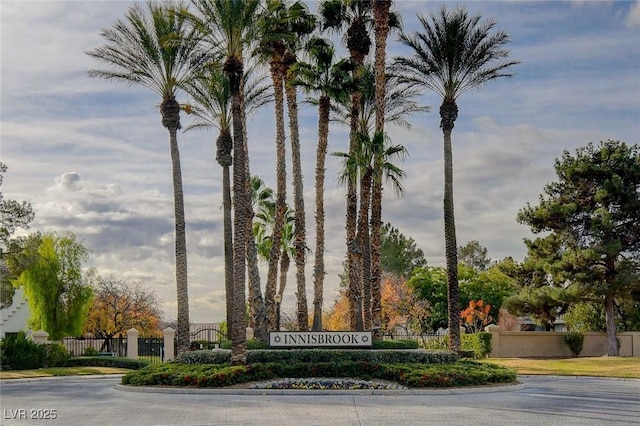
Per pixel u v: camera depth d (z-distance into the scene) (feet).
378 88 115.34
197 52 111.04
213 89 131.85
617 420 54.85
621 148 158.61
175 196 112.16
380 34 116.06
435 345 171.73
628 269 148.87
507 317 223.92
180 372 84.69
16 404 68.59
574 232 157.79
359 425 51.96
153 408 63.93
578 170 157.38
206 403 68.08
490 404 66.80
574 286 151.02
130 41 109.60
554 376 117.80
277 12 120.16
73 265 173.99
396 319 212.64
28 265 159.33
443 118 119.65
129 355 154.40
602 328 186.91
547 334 171.12
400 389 78.48
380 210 113.19
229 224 135.74
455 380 81.82
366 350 92.38
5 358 125.29
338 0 123.44
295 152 127.24
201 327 182.91
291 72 126.31
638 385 94.73
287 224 177.06
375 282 111.75
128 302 227.61
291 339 93.81
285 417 56.75
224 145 136.56
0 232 153.17
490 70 118.01
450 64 117.70
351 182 118.62
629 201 152.46
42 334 139.44
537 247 160.25
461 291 228.22
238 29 95.96
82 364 141.18
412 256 278.26
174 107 113.29
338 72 120.78
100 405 67.00
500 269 169.48
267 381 83.20
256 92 138.00
